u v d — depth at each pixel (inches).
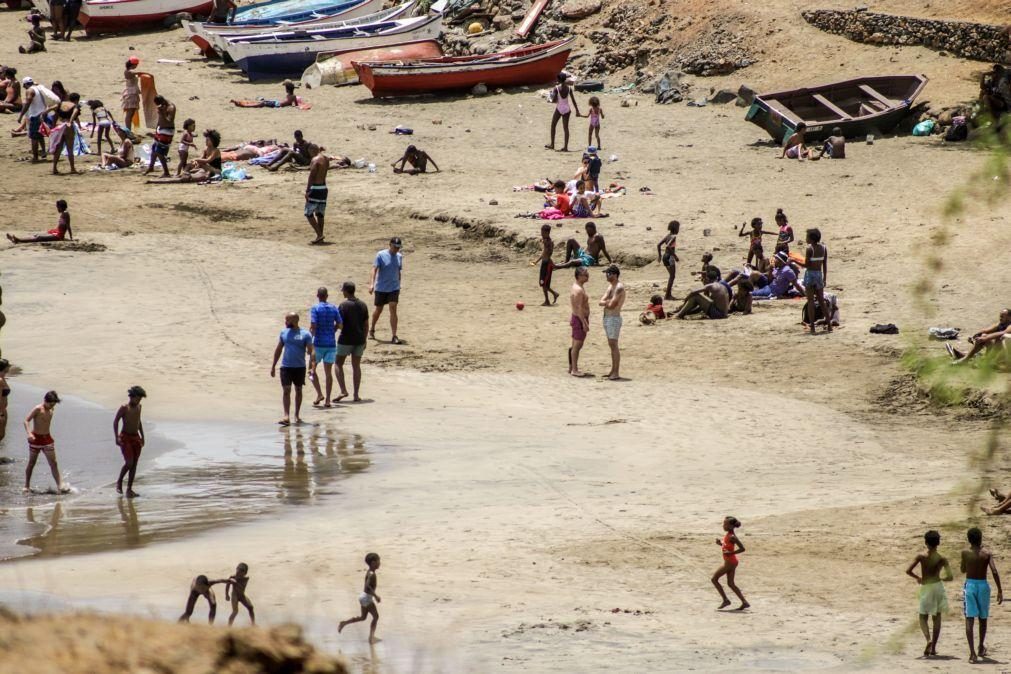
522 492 2482.8
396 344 3791.8
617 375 3405.5
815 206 5068.9
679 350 3627.0
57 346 3735.2
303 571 1983.3
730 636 1665.8
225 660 364.2
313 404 3225.9
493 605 1797.5
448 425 3021.7
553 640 1620.3
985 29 6589.6
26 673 331.9
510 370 3516.2
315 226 5059.1
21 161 6264.8
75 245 4891.7
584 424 3016.7
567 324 3966.5
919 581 1649.9
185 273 4608.8
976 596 1627.7
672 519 2276.1
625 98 7352.4
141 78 6712.6
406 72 7332.7
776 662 1540.4
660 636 1657.2
